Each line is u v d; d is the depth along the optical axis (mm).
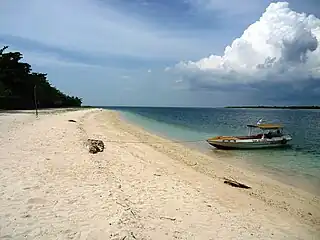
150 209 7684
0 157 11289
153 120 57062
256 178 13398
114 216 6586
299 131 40000
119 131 28953
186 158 17297
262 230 7473
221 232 6922
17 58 63188
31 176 9125
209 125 47500
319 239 7402
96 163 11883
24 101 63594
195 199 9102
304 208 9750
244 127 43094
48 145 14359
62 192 7938
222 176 13289
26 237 5410
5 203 6879
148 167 13250
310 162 17641
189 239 6305
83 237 5547
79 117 42625
